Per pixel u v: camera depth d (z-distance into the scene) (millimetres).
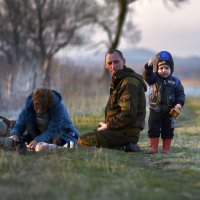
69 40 53656
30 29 49094
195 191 10148
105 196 9258
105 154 13508
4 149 13836
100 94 38000
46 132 14383
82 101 27344
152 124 14328
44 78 34219
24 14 48375
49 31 52094
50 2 50969
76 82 42812
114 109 14570
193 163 12820
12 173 11148
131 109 14172
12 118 23156
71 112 25422
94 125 22312
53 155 12961
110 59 14453
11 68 32312
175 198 9547
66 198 9156
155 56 14422
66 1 52688
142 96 14547
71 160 12695
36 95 14125
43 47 49719
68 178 10617
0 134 14922
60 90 32219
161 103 14250
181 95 14391
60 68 35500
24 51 47719
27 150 13984
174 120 14453
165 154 14086
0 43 46812
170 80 14352
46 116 14445
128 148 14289
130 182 10414
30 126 14562
